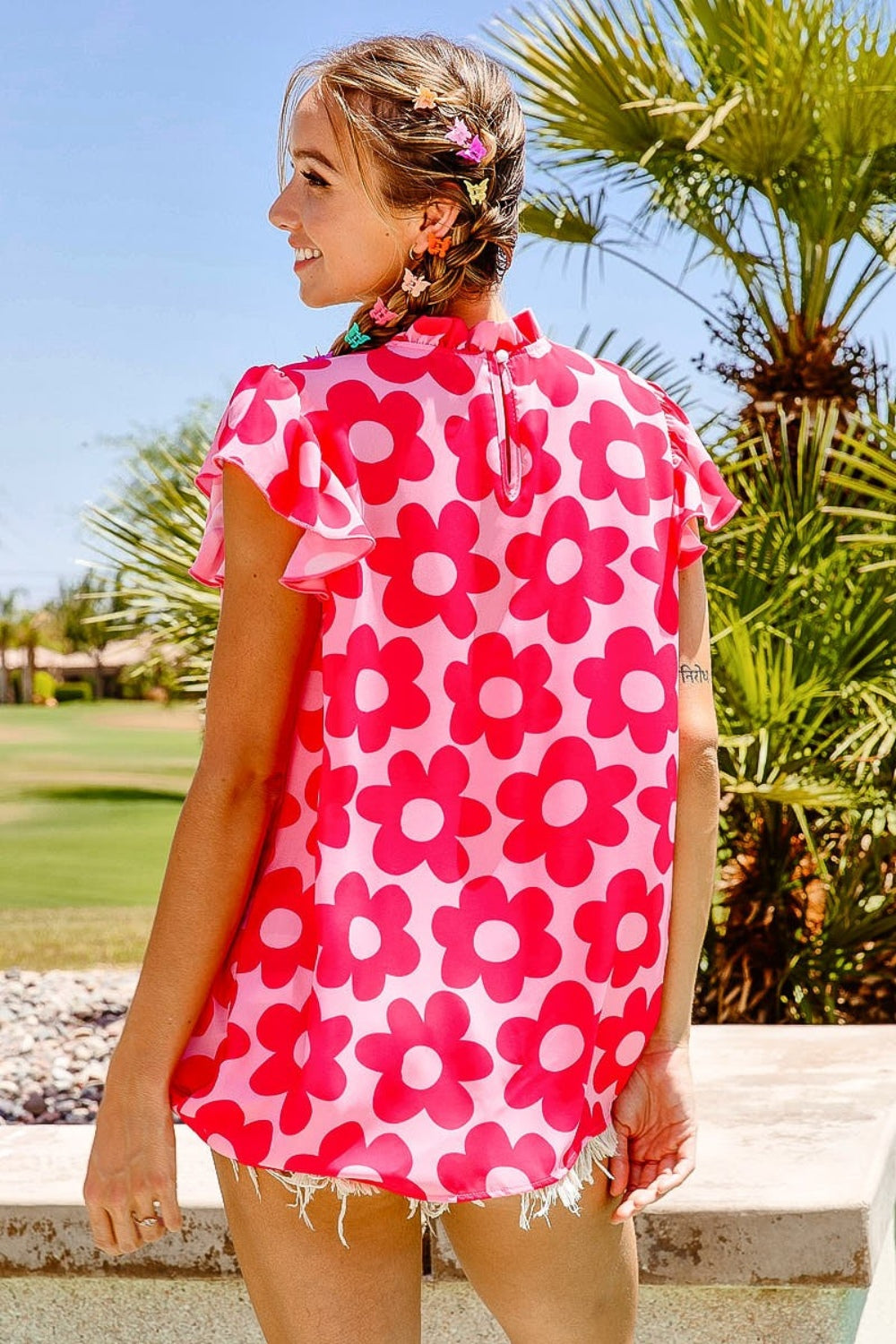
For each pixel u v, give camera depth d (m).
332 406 1.04
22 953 7.31
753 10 4.17
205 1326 1.74
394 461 1.05
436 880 1.05
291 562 1.01
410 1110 1.01
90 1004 4.66
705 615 1.27
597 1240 1.15
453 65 1.14
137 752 31.05
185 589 3.62
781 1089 2.12
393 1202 1.09
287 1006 1.05
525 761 1.08
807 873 3.88
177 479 3.78
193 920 1.05
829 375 4.36
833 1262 1.61
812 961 3.78
